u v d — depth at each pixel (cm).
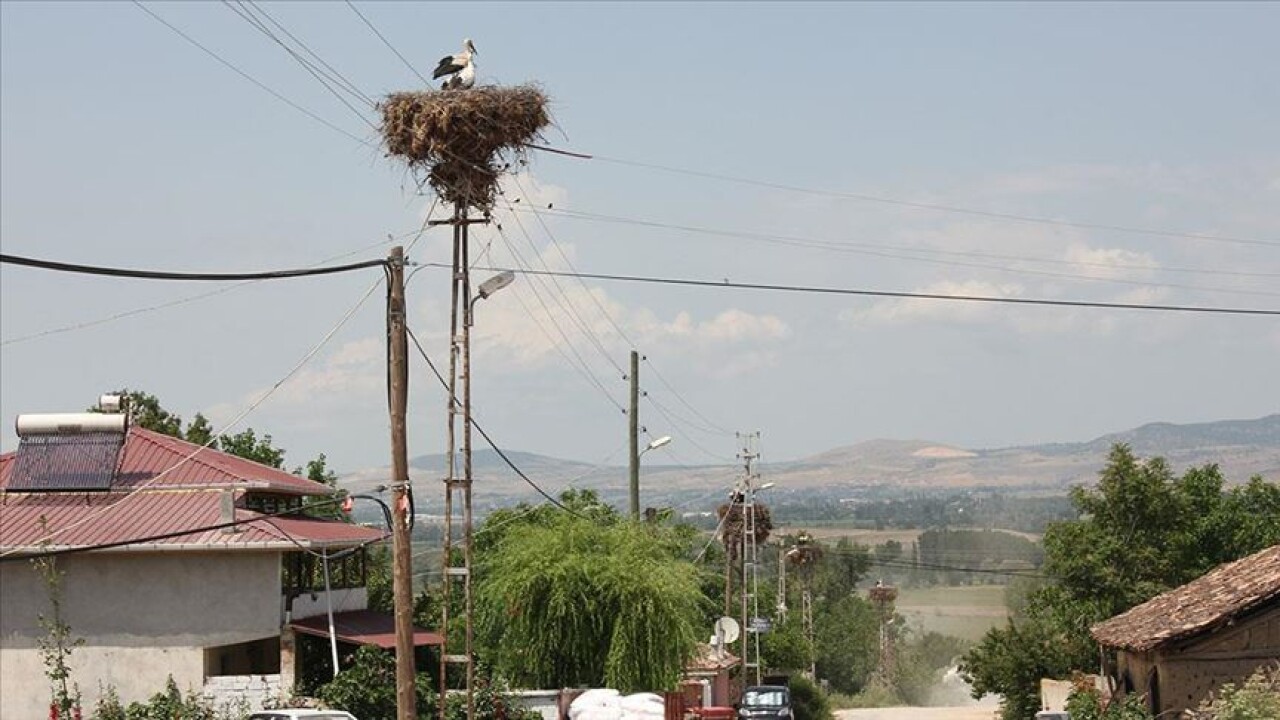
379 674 3869
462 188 3081
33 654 4047
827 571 15675
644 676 4666
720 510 9100
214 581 4022
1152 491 6725
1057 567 6769
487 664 4625
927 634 16412
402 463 2800
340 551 4497
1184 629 3391
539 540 4875
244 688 3956
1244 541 6700
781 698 6097
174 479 4288
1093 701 4162
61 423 4397
